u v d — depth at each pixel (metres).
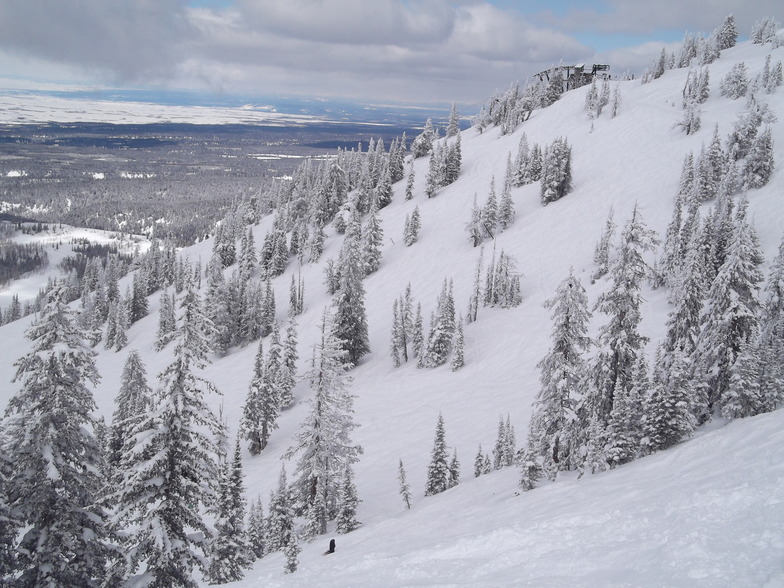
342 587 12.79
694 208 65.00
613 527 12.09
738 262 31.66
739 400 29.50
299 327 91.38
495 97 164.50
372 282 101.44
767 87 107.06
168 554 15.03
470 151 144.75
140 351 101.38
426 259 102.19
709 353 32.16
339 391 35.38
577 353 28.12
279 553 30.88
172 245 180.25
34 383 15.54
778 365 31.25
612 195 96.00
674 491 13.30
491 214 98.88
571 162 112.88
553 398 28.05
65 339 15.88
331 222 134.12
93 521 16.98
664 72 146.88
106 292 133.12
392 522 28.62
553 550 11.86
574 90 158.00
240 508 26.52
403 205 130.25
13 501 16.11
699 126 104.25
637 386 26.95
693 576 8.40
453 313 69.25
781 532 8.99
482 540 13.96
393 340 72.62
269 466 50.69
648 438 25.14
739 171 78.50
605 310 28.22
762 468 12.66
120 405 48.50
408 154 166.38
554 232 92.50
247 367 82.69
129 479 14.80
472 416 51.03
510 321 72.62
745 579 7.84
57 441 16.05
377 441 51.16
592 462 24.69
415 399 59.66
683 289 36.53
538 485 26.30
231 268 140.62
